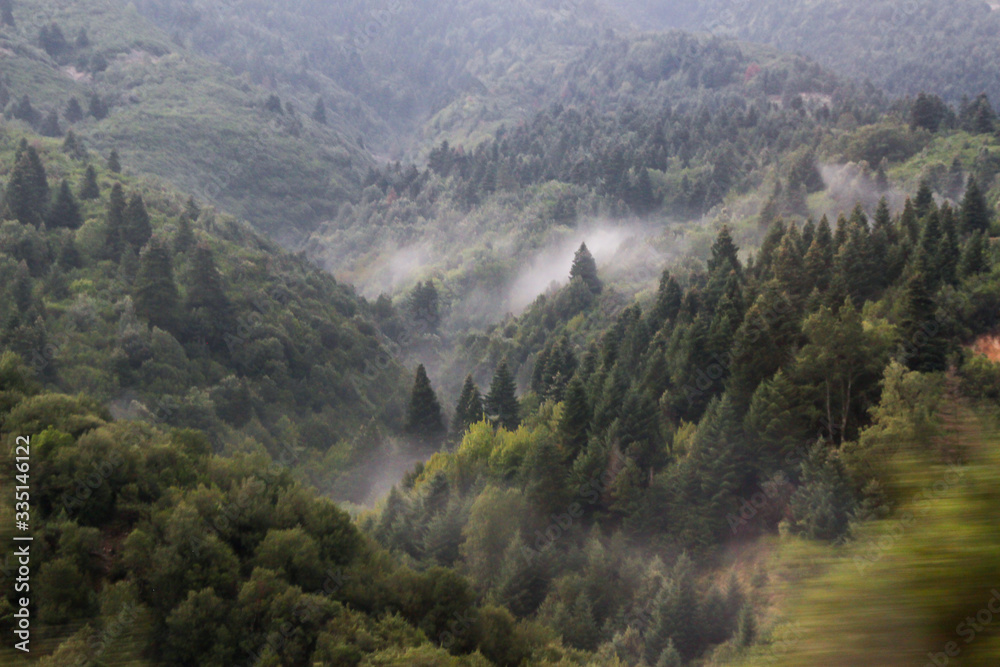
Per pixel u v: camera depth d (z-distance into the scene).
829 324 52.19
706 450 52.06
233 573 34.03
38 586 27.66
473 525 52.78
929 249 86.00
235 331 117.00
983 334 64.75
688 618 41.03
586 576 48.66
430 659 31.56
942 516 4.97
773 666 5.26
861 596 5.02
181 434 44.97
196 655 30.06
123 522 35.69
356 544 41.72
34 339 84.94
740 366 60.47
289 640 31.94
